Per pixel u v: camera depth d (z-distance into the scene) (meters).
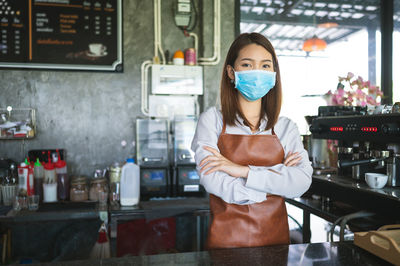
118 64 3.22
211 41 3.33
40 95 3.11
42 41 3.06
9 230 2.91
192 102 3.35
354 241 1.19
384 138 1.62
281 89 1.47
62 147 3.16
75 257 2.85
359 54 3.78
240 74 1.37
